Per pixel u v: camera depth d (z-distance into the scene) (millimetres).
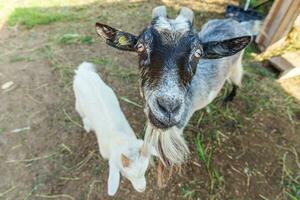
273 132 880
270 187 769
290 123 906
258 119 908
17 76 986
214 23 748
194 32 475
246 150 834
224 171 789
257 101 955
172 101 416
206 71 662
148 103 442
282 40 1071
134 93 952
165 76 428
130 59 1058
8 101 918
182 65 441
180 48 443
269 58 1071
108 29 494
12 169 780
